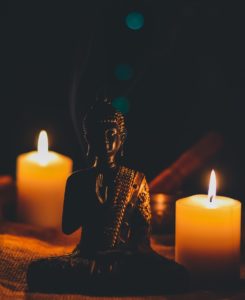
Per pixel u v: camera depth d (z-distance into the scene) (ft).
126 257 2.68
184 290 2.69
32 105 5.35
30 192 3.84
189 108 5.10
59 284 2.64
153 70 5.09
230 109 5.06
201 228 2.84
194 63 5.08
